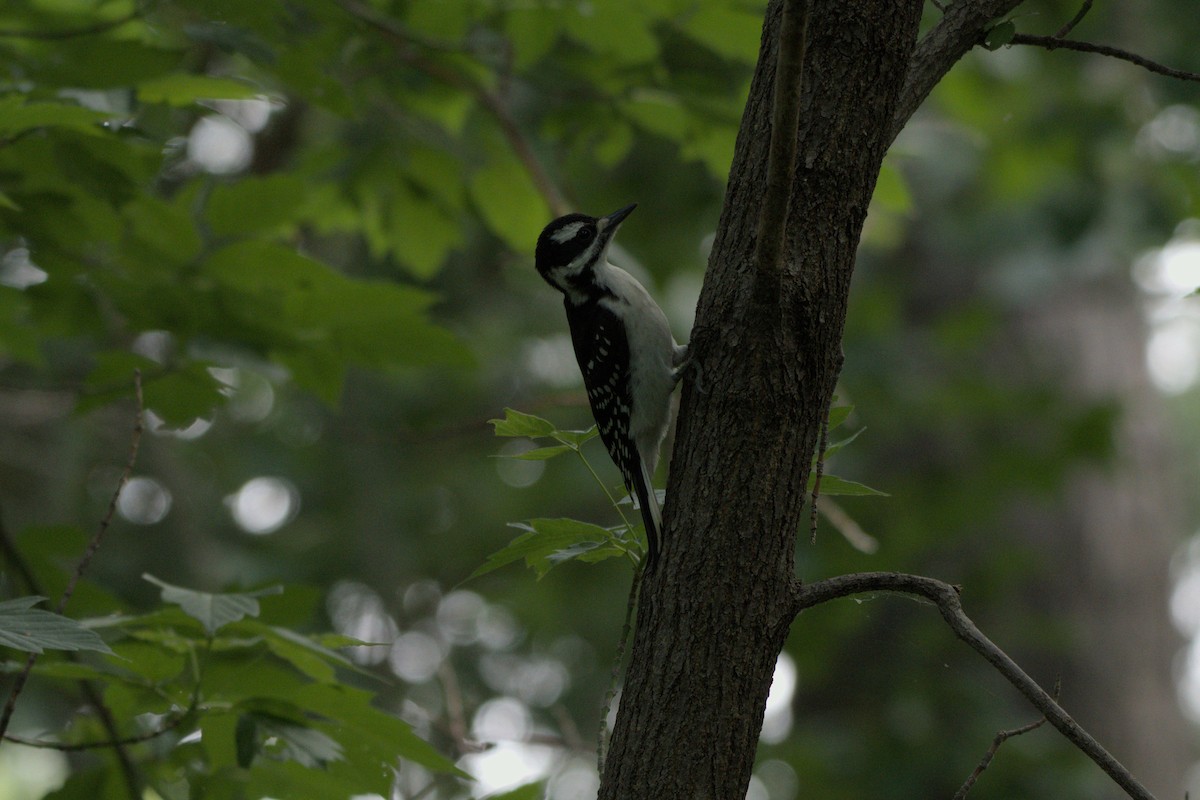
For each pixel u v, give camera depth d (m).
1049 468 18.86
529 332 23.62
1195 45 18.08
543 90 10.63
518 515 24.16
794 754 16.95
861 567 17.19
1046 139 18.08
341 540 23.52
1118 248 18.47
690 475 5.23
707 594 5.02
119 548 19.30
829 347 5.21
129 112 8.51
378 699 18.72
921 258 23.94
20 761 23.28
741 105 10.36
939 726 16.88
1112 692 20.16
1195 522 33.56
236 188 8.52
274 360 9.58
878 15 5.29
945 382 20.31
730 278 5.37
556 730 24.62
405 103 11.80
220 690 7.07
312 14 9.54
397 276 20.48
